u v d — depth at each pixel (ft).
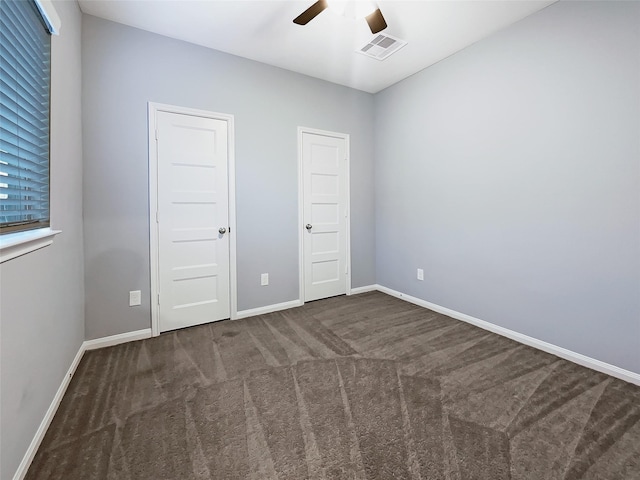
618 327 6.23
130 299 8.07
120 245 7.93
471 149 9.01
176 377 6.23
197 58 8.82
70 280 6.31
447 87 9.64
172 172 8.59
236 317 9.71
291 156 10.69
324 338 8.20
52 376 5.06
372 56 9.57
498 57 8.19
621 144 6.08
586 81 6.52
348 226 12.27
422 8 7.25
